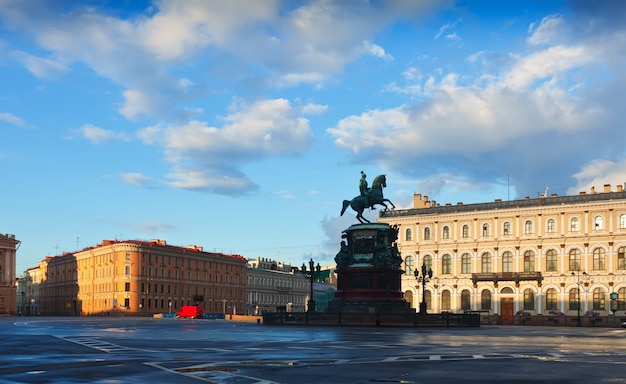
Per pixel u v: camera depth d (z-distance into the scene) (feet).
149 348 91.71
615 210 353.51
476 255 388.57
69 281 618.85
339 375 60.70
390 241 215.31
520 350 93.71
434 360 75.77
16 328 166.81
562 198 371.56
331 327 180.45
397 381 56.49
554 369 66.33
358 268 207.62
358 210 221.87
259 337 123.85
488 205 392.88
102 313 540.93
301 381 56.39
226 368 65.72
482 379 57.88
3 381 53.98
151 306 529.86
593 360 77.25
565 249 363.97
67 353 81.71
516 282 372.99
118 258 526.57
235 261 622.54
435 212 406.00
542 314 365.40
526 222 377.09
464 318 197.98
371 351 89.10
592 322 351.46
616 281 349.00
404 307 206.69
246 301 638.12
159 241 577.02
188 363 70.23
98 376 57.98
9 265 541.75
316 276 233.76
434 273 400.06
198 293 577.02
